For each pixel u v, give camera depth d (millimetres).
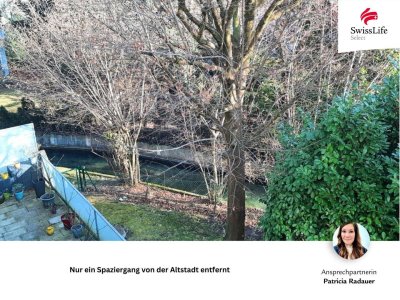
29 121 11352
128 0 5367
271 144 5711
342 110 3697
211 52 5297
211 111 5496
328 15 5801
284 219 4293
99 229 5934
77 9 6980
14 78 10203
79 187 8742
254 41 4965
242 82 5039
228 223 6047
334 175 3750
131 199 8234
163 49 5453
